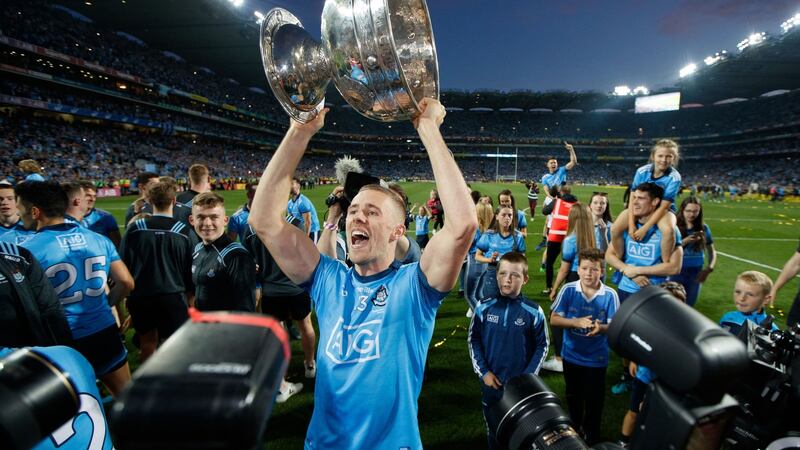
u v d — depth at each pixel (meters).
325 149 80.19
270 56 1.34
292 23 1.41
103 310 3.10
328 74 1.39
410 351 1.46
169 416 0.39
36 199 2.81
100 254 3.08
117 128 42.59
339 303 1.57
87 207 5.18
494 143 81.56
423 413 3.58
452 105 84.31
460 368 4.41
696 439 0.58
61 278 2.86
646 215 3.91
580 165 78.31
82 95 38.53
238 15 42.59
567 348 3.18
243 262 3.41
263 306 4.04
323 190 37.41
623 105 79.56
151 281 3.74
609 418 3.54
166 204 3.87
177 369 0.44
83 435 1.14
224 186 37.28
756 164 60.47
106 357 3.10
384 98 1.16
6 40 29.64
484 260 5.14
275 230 1.63
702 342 0.57
